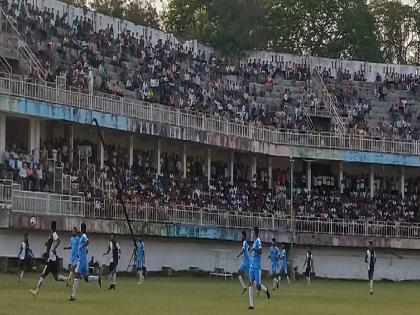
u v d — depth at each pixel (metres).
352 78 78.75
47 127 54.88
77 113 52.78
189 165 64.88
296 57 78.25
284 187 69.00
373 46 102.00
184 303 30.33
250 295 29.17
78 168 54.12
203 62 72.75
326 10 100.25
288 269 62.44
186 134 59.72
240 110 69.81
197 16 86.62
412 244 66.81
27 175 49.03
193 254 59.19
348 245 64.81
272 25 99.62
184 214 56.56
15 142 52.53
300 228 63.44
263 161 69.44
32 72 53.88
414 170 74.56
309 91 75.44
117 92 59.66
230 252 61.22
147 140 61.53
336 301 35.50
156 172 61.03
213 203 61.69
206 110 66.81
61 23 62.16
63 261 49.34
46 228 47.31
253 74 74.81
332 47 100.00
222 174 67.00
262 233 61.19
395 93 78.69
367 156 68.94
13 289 33.94
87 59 61.22
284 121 71.06
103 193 53.41
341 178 70.81
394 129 74.94
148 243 56.12
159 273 56.38
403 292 46.94
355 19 100.56
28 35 57.97
